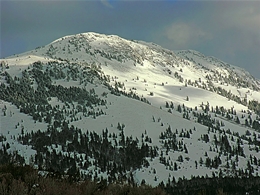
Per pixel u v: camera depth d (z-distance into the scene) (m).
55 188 78.81
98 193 84.25
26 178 85.19
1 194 73.38
